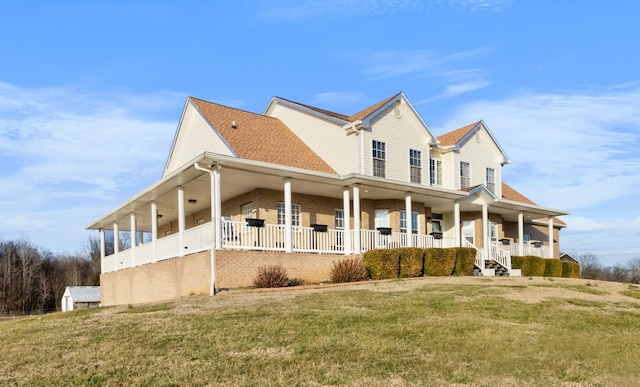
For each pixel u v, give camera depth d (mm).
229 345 9820
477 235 29062
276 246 20234
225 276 17703
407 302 13906
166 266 21234
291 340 10133
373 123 24406
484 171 30062
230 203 24328
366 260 20969
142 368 8617
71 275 71875
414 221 26062
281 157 22109
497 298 14758
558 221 38719
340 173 24234
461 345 10039
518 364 9031
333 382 7934
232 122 23922
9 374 8586
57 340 10570
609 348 10234
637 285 20656
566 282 19484
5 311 61750
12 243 69688
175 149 26078
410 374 8367
